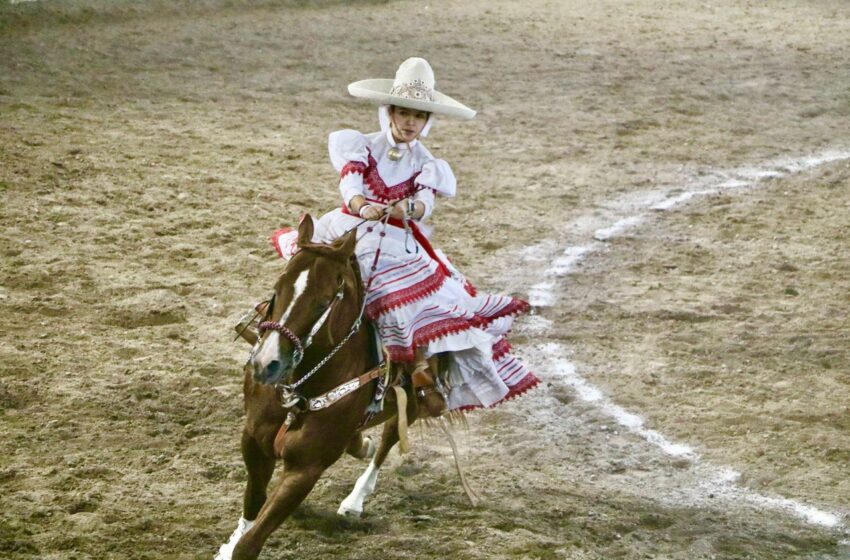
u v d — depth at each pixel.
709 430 12.26
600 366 13.77
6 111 22.33
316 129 23.34
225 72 27.44
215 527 9.37
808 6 41.81
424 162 8.83
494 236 18.27
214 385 12.30
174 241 16.70
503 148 23.22
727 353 14.21
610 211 19.89
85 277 15.01
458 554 9.10
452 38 33.03
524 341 14.41
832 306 15.86
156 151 20.86
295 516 9.72
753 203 20.67
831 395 13.12
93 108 23.39
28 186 18.19
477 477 10.80
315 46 30.78
